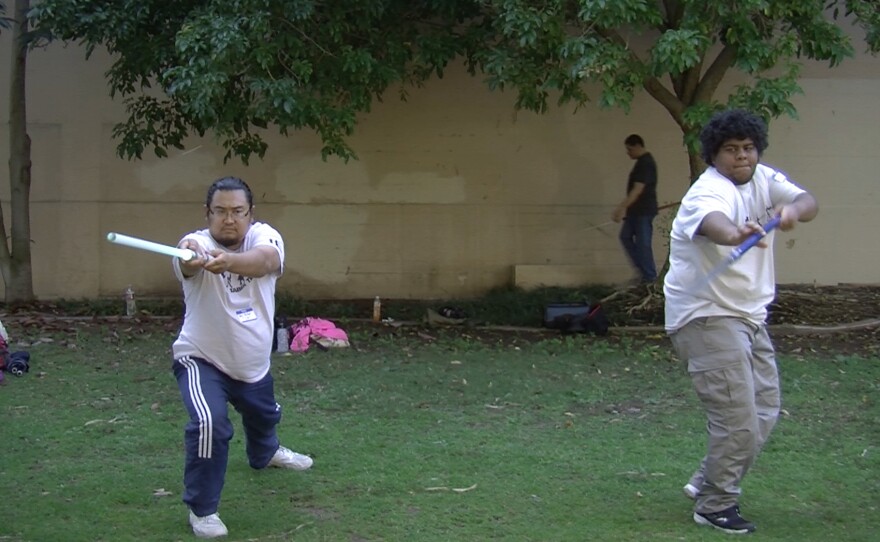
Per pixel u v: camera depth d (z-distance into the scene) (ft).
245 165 36.63
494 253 40.73
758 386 15.99
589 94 40.09
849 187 41.37
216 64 28.09
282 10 28.91
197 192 39.81
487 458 19.72
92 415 22.62
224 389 16.24
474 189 40.55
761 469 19.24
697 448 20.47
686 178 40.55
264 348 16.46
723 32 31.91
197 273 15.64
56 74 39.11
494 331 33.60
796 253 41.57
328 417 22.67
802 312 36.01
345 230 40.34
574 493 17.79
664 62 28.02
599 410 23.50
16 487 17.90
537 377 26.58
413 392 24.93
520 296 38.60
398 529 16.06
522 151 40.47
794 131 41.22
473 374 26.84
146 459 19.61
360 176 40.24
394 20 32.45
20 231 37.65
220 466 15.47
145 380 25.86
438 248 40.65
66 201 39.45
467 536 15.78
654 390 25.27
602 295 38.81
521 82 29.60
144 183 39.65
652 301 36.19
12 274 37.76
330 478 18.45
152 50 31.83
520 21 27.71
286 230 40.22
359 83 30.94
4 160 39.32
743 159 15.08
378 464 19.27
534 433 21.59
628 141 37.29
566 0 28.63
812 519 16.65
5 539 15.46
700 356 15.33
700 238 15.06
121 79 34.81
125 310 36.91
